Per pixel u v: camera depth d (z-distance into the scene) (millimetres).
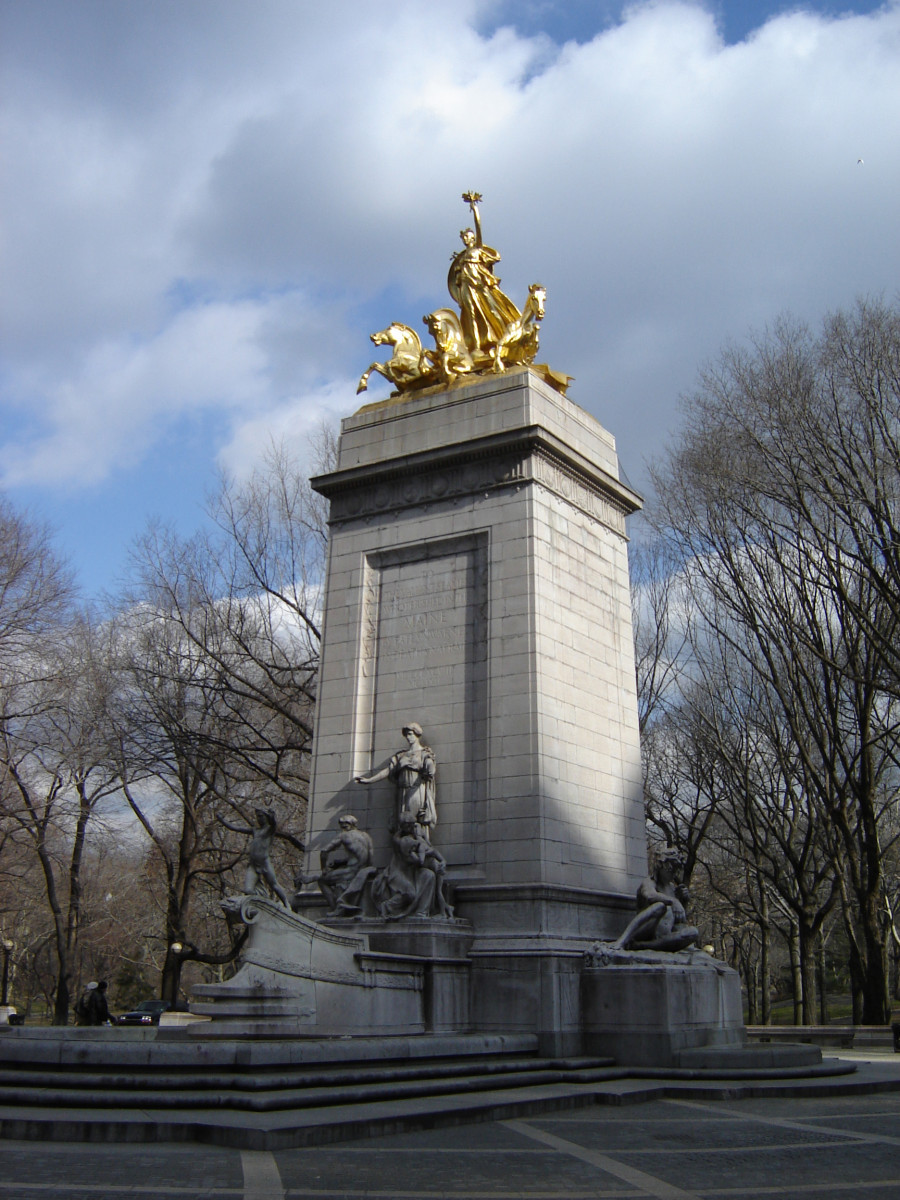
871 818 38438
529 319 29625
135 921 63625
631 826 26516
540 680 24047
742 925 65438
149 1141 12188
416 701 25641
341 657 27062
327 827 25641
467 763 24328
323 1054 15992
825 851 44469
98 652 46125
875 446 33500
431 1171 10875
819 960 63750
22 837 52281
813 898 45938
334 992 19141
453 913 22891
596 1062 20328
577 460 27250
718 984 22625
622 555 29438
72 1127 12258
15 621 44031
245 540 46719
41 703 44438
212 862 52188
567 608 25984
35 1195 9070
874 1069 23219
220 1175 10227
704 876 64375
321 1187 9836
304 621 46562
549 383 29297
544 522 25875
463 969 21969
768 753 47094
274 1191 9531
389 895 23109
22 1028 19875
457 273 30406
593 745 25688
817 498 34906
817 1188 10484
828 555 34656
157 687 44438
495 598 25172
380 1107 14430
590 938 23188
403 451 28312
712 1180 10828
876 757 46844
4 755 44750
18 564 44312
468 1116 14508
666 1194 10047
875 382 34000
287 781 48344
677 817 51781
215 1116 12938
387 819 24797
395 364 30047
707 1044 21797
